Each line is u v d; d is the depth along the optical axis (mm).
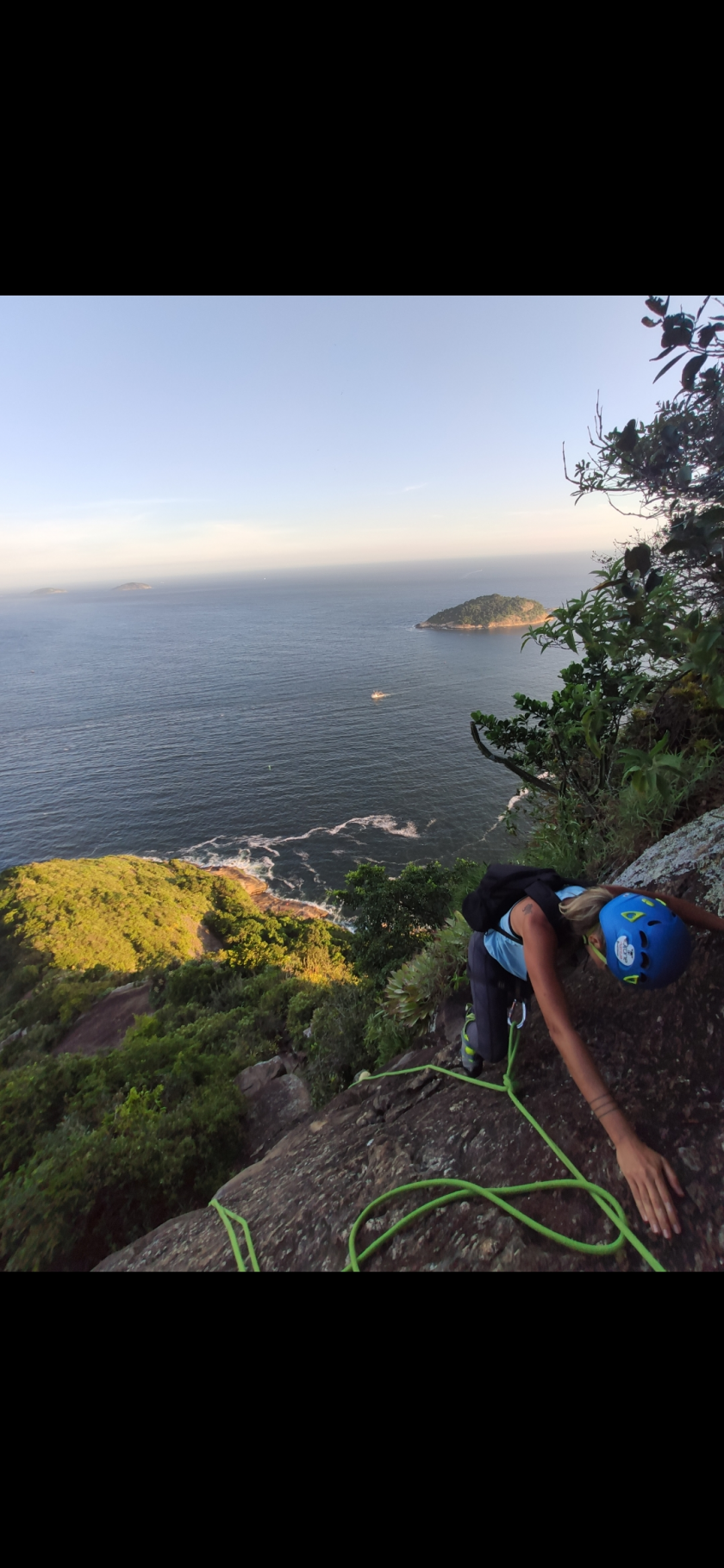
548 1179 1845
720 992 1996
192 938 55594
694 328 1455
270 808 123188
